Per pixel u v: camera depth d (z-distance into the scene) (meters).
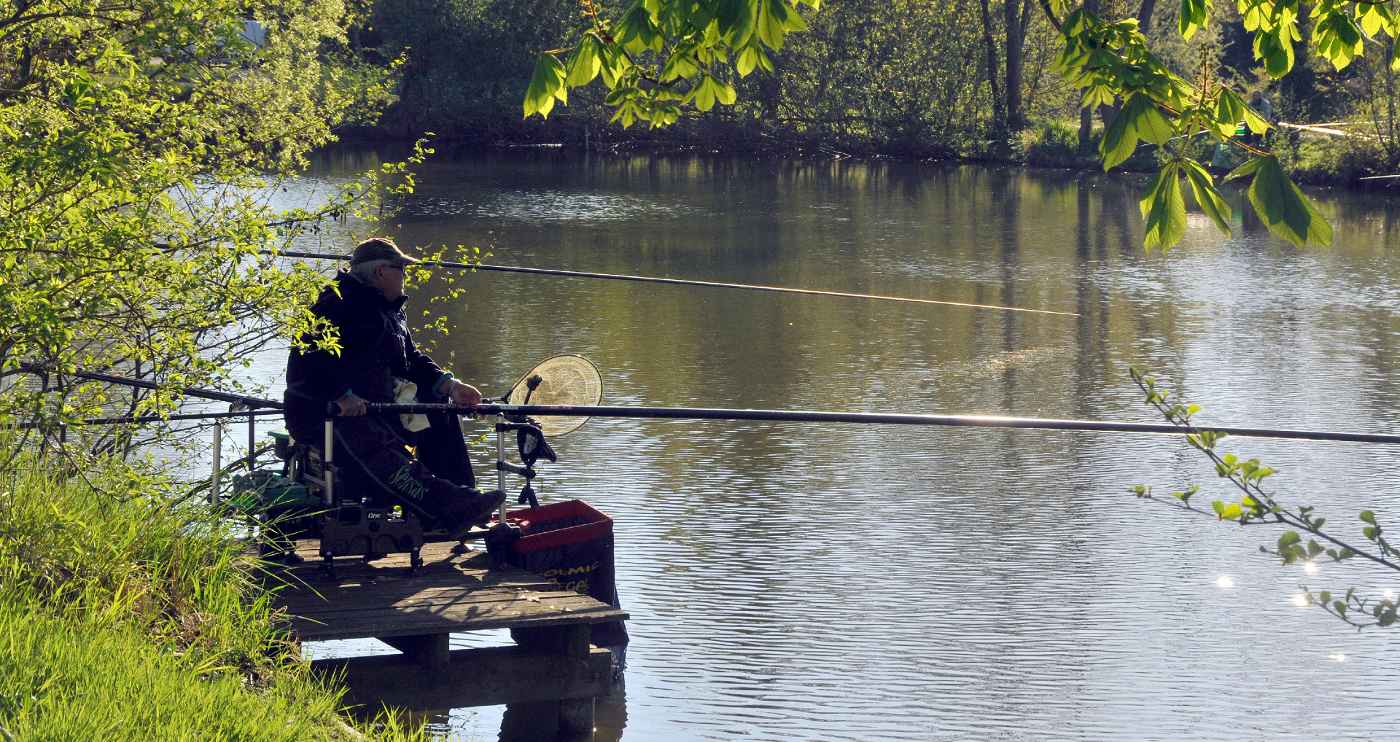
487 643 8.13
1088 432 14.20
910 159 53.00
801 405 15.38
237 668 5.62
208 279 6.44
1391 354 18.23
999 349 18.45
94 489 6.30
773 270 25.23
